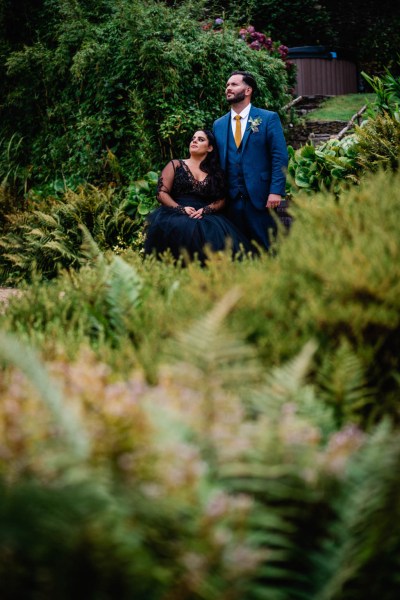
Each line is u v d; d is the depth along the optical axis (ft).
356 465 4.32
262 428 4.52
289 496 4.33
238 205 18.15
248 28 41.11
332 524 4.33
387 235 7.30
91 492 3.86
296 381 5.23
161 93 28.30
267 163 18.24
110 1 31.99
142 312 7.85
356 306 6.40
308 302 6.72
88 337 7.33
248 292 7.06
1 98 32.99
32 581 4.02
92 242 10.85
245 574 3.75
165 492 3.90
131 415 4.49
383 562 4.22
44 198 28.73
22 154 31.91
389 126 20.79
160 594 3.91
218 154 18.43
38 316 8.40
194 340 5.22
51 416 4.48
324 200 9.03
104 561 3.79
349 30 59.16
